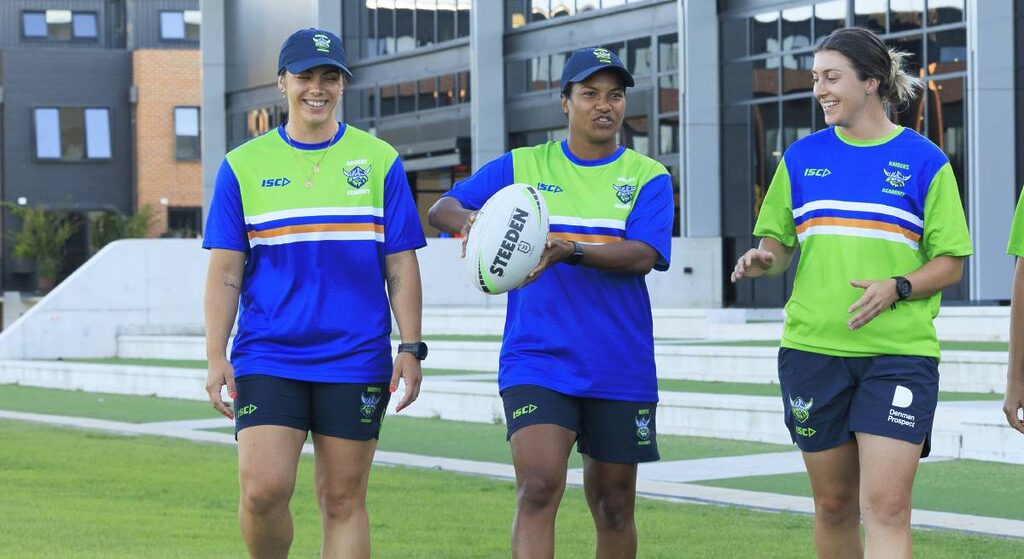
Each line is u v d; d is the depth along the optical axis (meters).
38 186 114.75
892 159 12.35
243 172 13.15
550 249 12.99
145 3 124.94
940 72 58.81
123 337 62.81
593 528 19.62
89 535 19.34
